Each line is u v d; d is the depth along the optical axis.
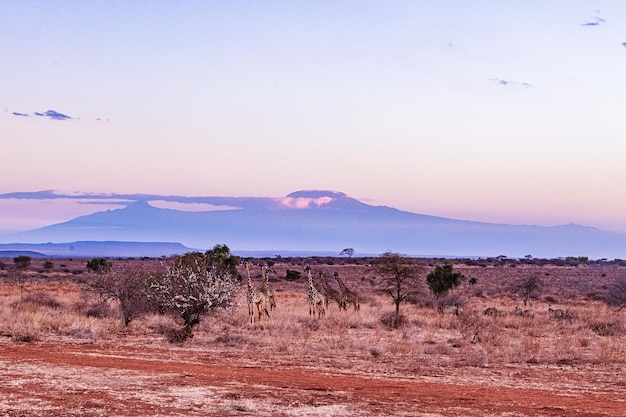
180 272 25.28
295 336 24.42
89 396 12.24
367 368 17.55
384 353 20.36
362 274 88.25
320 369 17.11
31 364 15.71
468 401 12.83
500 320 30.95
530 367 18.41
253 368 16.95
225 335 23.25
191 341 22.67
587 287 70.06
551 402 13.00
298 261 128.25
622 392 14.62
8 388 12.71
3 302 33.88
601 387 15.33
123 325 26.86
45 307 31.92
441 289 47.56
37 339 21.94
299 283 69.25
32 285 57.78
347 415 11.35
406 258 35.41
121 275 28.73
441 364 18.52
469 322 27.47
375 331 26.95
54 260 156.75
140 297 27.64
